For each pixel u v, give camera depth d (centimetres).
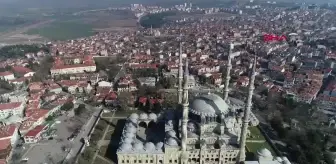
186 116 15850
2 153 18125
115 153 18750
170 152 16750
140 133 19712
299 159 17675
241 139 16238
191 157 16975
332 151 19500
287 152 19050
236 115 19412
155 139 18925
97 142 19988
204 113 17275
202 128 17175
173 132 17775
